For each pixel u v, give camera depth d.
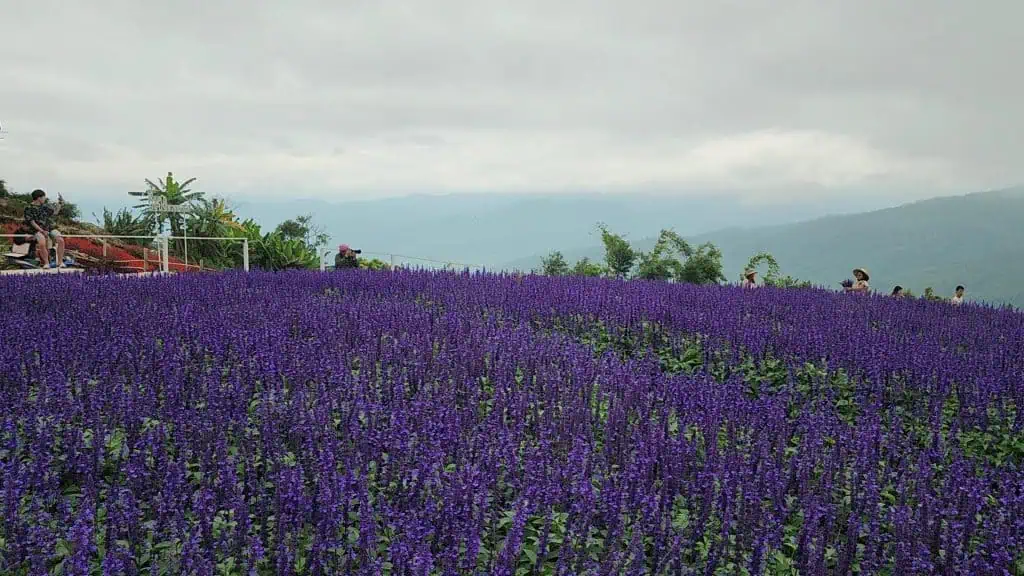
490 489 5.55
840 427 7.75
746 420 7.64
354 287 14.77
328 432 6.13
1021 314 16.44
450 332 9.86
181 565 4.50
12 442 5.84
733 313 12.98
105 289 12.81
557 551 5.11
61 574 4.58
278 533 4.78
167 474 5.32
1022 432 8.42
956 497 6.21
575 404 7.15
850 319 13.54
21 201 30.42
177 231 28.97
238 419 6.52
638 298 13.91
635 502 5.49
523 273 18.69
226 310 10.66
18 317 9.80
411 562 4.53
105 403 6.68
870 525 5.73
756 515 5.34
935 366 9.80
